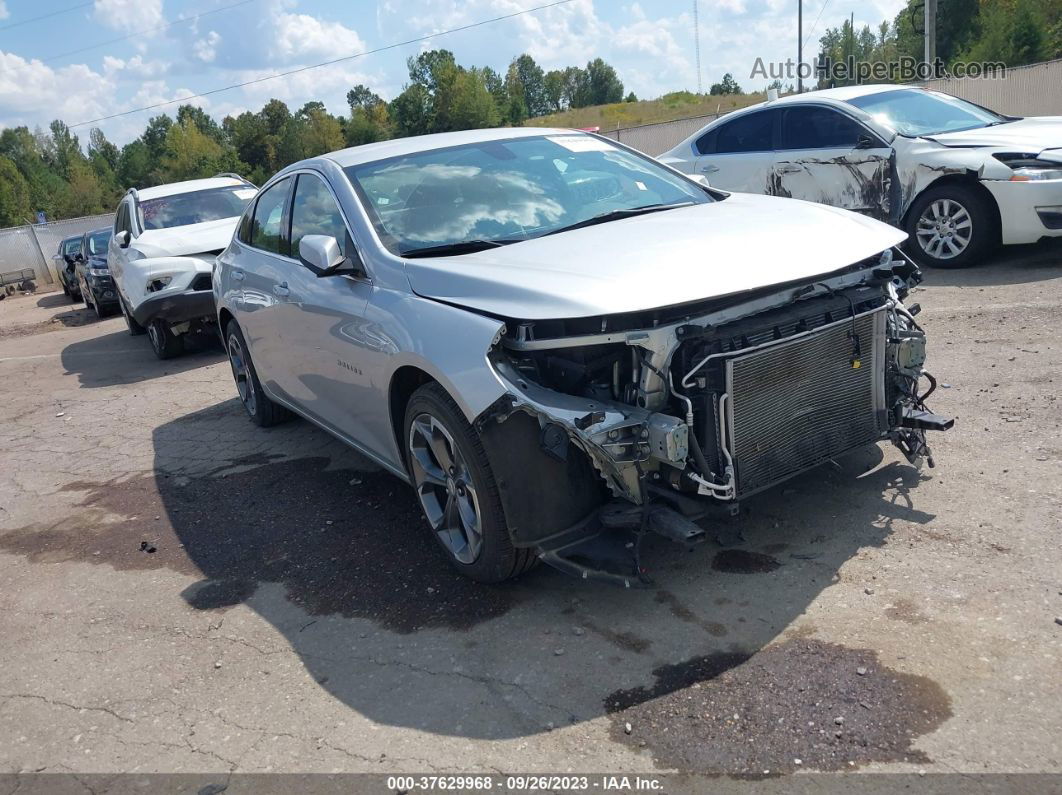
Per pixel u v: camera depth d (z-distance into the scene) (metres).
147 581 4.22
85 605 4.06
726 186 9.63
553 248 3.55
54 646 3.72
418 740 2.77
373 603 3.66
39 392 9.12
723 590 3.32
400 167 4.44
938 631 2.90
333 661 3.29
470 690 2.98
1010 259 8.07
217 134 126.50
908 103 8.84
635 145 25.81
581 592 3.48
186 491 5.38
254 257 5.48
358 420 4.33
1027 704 2.53
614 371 3.16
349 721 2.92
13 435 7.42
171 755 2.88
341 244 4.23
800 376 3.34
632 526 3.23
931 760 2.38
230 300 5.86
